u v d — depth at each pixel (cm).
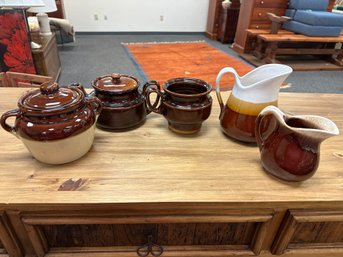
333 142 70
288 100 94
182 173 57
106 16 441
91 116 57
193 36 470
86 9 429
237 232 60
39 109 50
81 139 55
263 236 58
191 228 59
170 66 298
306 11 314
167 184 54
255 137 62
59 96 54
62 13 390
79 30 443
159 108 69
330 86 265
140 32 466
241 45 357
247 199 51
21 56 187
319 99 96
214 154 63
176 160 61
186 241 62
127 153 62
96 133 69
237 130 64
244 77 69
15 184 52
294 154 51
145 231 59
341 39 300
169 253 61
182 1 452
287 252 63
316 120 53
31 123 51
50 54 225
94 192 51
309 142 50
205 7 462
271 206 52
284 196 52
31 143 52
